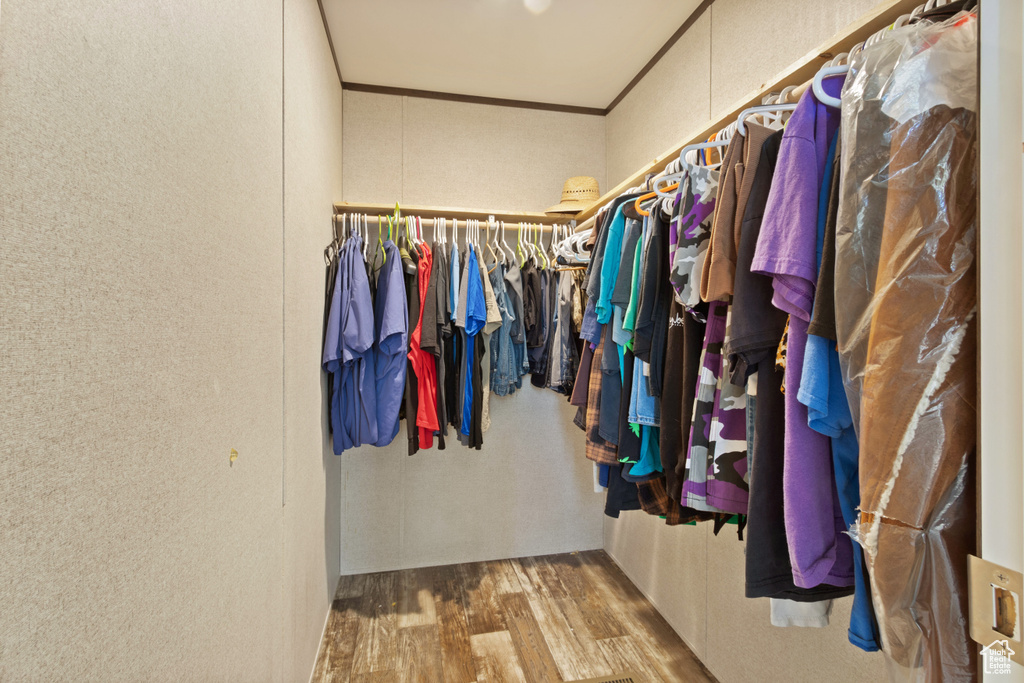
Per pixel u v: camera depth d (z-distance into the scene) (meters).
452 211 2.37
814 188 0.78
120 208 0.55
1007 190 0.38
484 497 2.68
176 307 0.68
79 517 0.48
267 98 1.14
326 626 2.04
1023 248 0.37
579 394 1.64
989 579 0.39
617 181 2.70
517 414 2.72
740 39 1.69
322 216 1.89
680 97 2.07
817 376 0.73
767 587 0.82
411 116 2.59
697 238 1.05
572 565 2.63
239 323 0.94
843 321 0.68
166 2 0.66
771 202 0.80
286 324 1.32
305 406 1.57
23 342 0.41
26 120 0.42
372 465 2.55
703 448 1.03
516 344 2.41
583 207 2.36
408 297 2.15
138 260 0.59
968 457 0.56
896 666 0.59
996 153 0.39
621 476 1.50
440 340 2.15
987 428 0.39
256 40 1.05
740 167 0.92
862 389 0.63
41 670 0.43
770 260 0.78
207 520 0.79
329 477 2.13
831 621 1.29
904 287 0.60
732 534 1.69
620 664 1.82
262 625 1.08
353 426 2.04
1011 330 0.38
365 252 2.15
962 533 0.55
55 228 0.45
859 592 0.75
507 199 2.70
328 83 2.05
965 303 0.57
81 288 0.49
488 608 2.19
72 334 0.48
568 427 2.79
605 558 2.71
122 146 0.56
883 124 0.65
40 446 0.43
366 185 2.54
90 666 0.50
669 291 1.19
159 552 0.64
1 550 0.39
